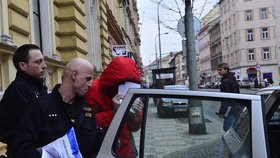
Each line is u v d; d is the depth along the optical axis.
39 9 9.75
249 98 2.91
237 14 73.19
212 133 3.00
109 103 3.83
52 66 9.75
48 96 3.06
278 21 70.31
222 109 2.96
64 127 3.00
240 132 2.87
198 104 2.99
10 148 3.44
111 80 3.72
